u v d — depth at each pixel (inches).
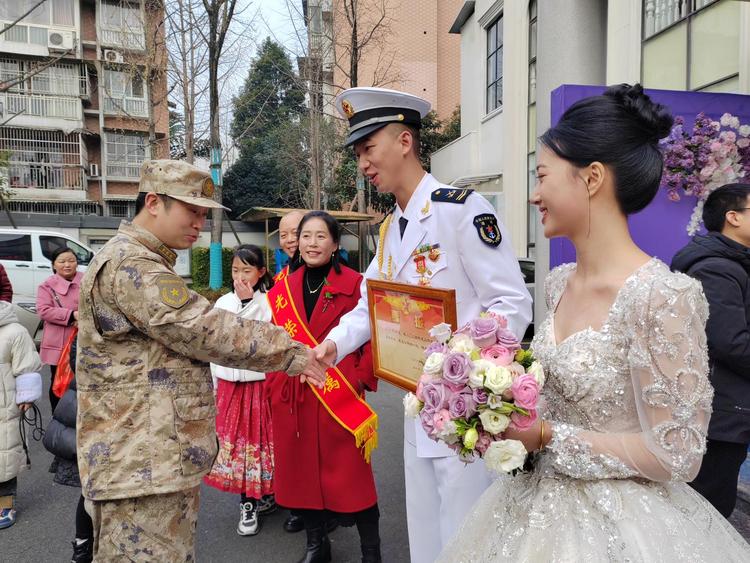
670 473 41.6
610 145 45.0
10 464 125.9
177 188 72.6
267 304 126.4
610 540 43.8
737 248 79.1
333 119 573.6
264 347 72.0
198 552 117.3
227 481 122.0
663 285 42.0
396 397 225.3
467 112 509.4
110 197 796.6
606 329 45.1
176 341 68.0
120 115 751.7
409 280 79.7
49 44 734.5
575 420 47.1
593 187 46.3
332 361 83.7
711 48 185.6
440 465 75.4
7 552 118.4
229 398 122.5
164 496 69.2
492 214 75.4
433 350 50.9
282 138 645.9
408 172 80.0
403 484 147.4
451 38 772.6
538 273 174.6
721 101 144.5
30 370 129.0
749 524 109.8
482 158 467.8
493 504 53.6
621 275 45.9
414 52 764.0
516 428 44.9
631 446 42.9
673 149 141.3
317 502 103.4
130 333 69.6
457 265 75.9
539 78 197.5
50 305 183.8
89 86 773.9
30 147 768.3
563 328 49.9
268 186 860.0
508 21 390.9
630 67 216.8
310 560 108.1
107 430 68.6
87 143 810.2
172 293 67.4
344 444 102.5
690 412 40.5
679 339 40.9
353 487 101.8
